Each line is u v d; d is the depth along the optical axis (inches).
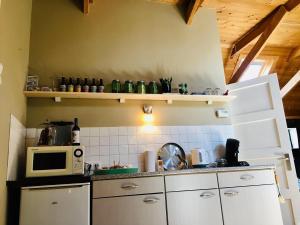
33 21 127.9
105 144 120.6
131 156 122.3
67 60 127.0
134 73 134.2
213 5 153.9
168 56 141.7
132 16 141.9
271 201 106.4
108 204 90.5
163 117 132.2
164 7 148.9
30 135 113.4
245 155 139.9
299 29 175.8
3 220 79.8
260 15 161.5
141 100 131.1
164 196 96.0
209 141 135.9
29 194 84.4
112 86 125.7
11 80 88.2
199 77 143.6
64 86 118.0
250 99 146.1
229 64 197.0
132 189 93.7
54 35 128.6
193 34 149.2
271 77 145.3
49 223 83.4
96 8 137.5
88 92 118.3
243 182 105.7
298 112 220.4
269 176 109.3
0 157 75.5
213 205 99.8
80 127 119.8
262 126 141.3
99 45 132.9
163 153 126.6
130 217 91.0
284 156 134.8
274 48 194.9
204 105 141.2
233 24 168.4
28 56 121.9
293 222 128.2
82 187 88.4
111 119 124.4
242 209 102.3
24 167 109.3
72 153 95.0
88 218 86.4
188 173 100.8
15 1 94.1
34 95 114.7
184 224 95.1
